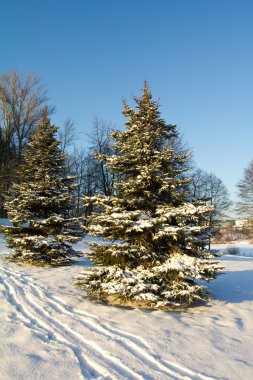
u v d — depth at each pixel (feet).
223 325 22.74
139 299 24.38
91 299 28.58
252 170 151.53
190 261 25.64
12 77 108.88
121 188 28.25
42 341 18.66
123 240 28.12
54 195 50.67
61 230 49.70
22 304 26.55
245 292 34.27
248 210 151.02
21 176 54.34
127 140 29.81
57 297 28.96
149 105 30.09
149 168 26.86
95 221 27.48
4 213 113.70
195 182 126.62
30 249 47.73
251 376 15.43
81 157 133.18
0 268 44.57
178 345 18.70
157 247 27.32
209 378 15.02
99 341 18.74
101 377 14.69
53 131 53.62
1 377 14.48
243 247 129.80
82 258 56.65
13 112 108.17
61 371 15.20
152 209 28.58
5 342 18.37
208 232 27.81
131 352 17.44
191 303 28.25
